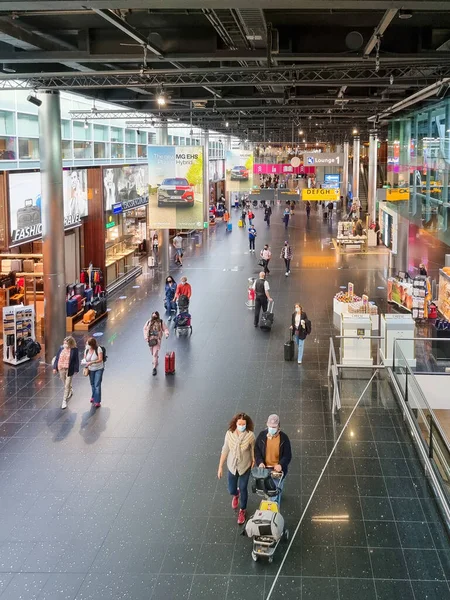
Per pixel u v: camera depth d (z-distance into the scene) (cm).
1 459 1021
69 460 1015
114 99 1923
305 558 751
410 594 685
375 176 4059
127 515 854
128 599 692
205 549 776
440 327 1709
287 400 1254
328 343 1661
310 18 1074
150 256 2980
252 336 1741
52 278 1545
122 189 2611
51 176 1534
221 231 4344
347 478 932
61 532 818
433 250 2708
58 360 1244
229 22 962
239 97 1922
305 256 3234
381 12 1034
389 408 1197
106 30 1145
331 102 2309
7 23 1027
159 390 1322
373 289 2375
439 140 1927
